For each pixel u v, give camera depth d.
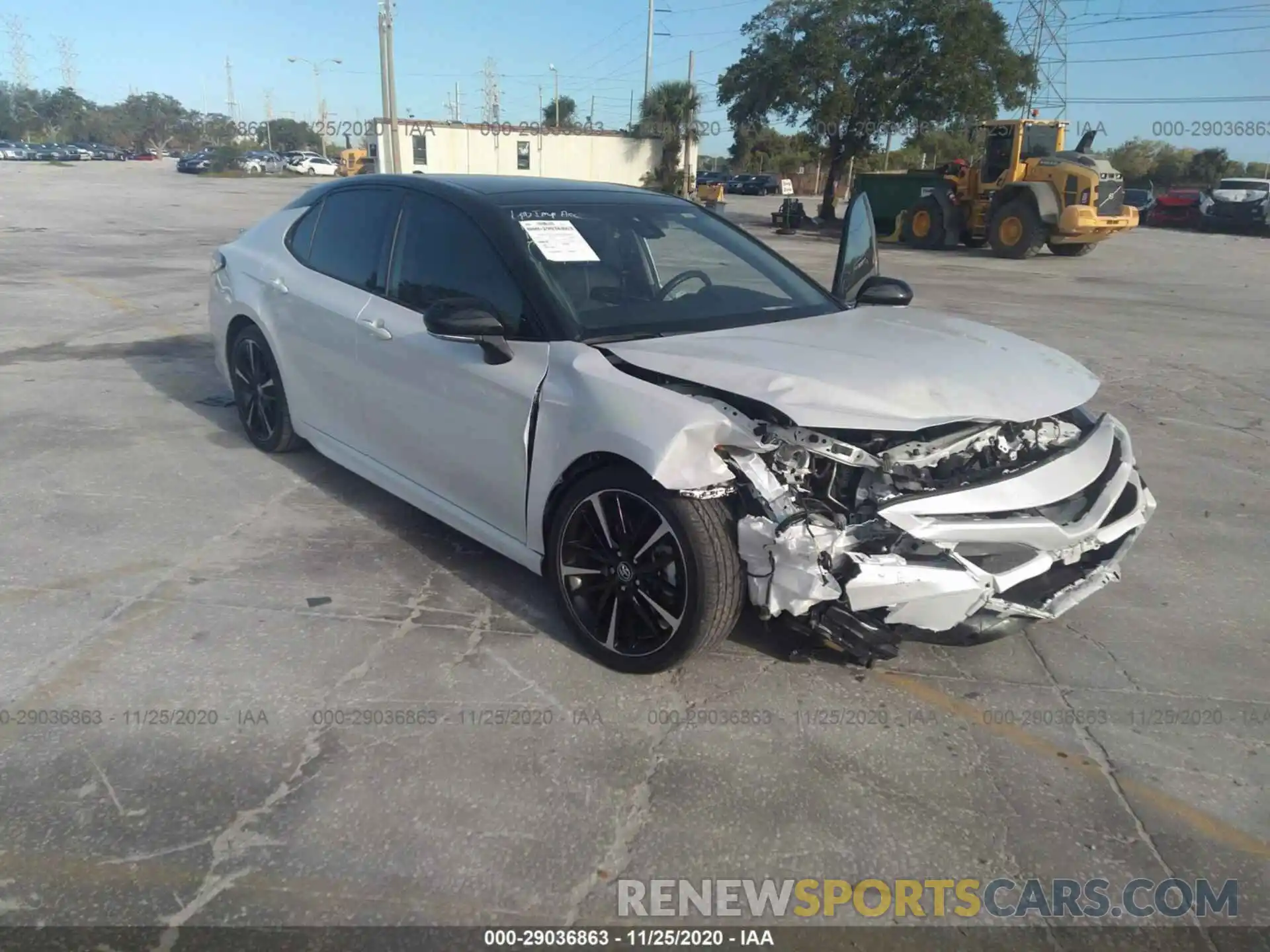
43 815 2.56
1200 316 12.33
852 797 2.74
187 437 5.71
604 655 3.33
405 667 3.31
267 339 5.02
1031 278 16.89
